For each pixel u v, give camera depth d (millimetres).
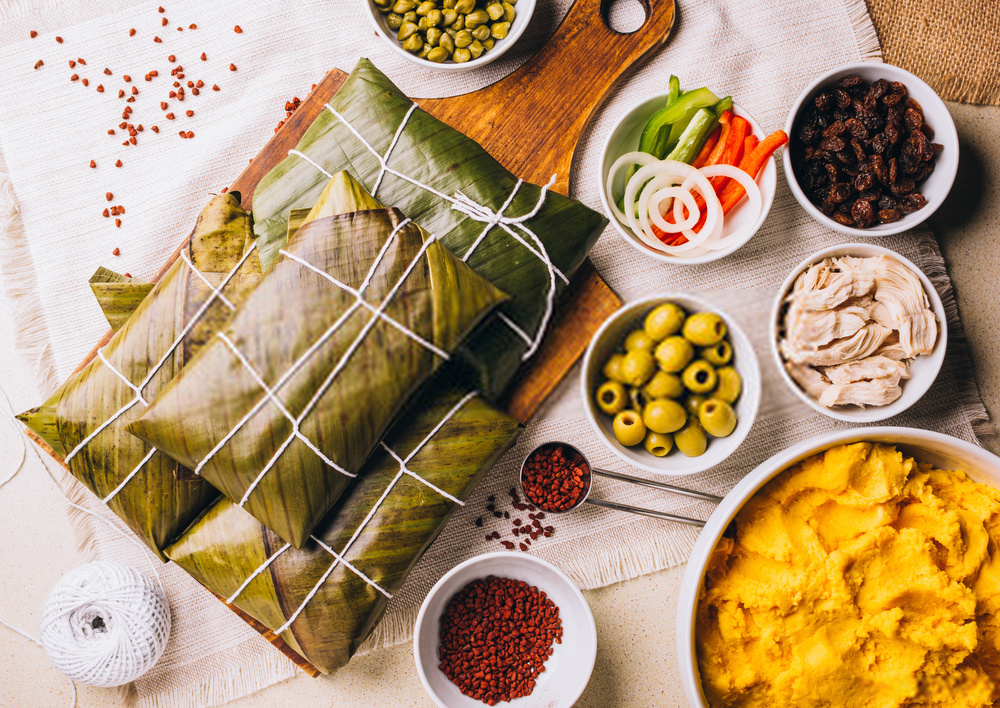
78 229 777
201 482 700
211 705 749
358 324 639
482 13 718
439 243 660
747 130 708
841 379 690
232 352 643
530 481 720
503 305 682
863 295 694
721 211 701
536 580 723
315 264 646
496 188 696
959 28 743
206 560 688
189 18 779
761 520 679
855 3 746
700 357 677
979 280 749
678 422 673
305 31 776
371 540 677
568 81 743
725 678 672
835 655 654
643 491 742
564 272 701
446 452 681
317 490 652
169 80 781
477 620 720
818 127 711
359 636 694
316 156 702
